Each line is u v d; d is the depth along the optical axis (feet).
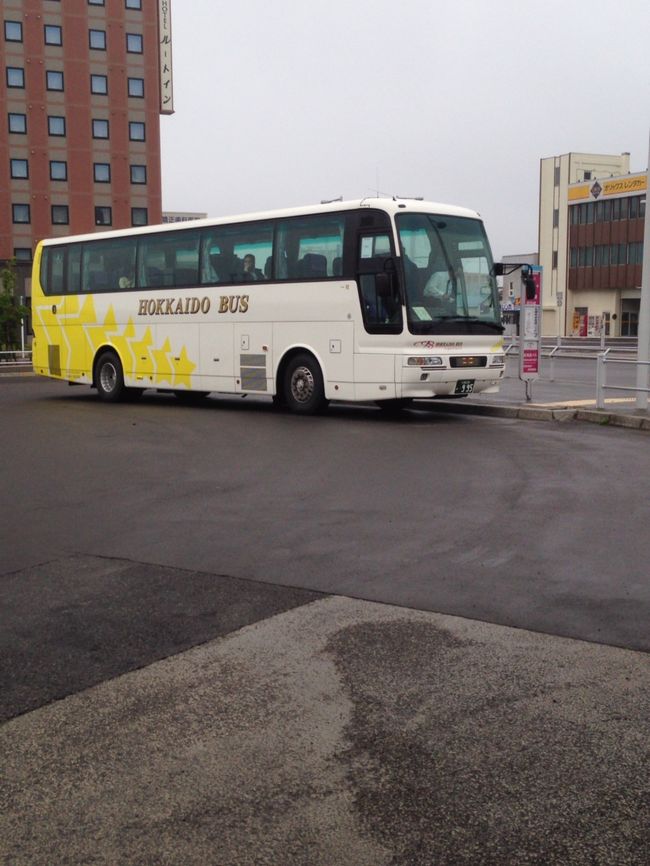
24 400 69.51
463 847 10.03
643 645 15.89
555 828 10.36
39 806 11.03
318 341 53.26
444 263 51.11
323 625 17.16
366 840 10.19
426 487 31.04
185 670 15.11
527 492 29.89
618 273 261.65
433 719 13.17
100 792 11.33
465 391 51.57
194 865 9.81
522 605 18.12
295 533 24.56
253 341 56.65
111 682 14.66
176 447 41.88
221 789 11.35
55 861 9.91
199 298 59.72
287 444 42.47
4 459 38.70
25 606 18.60
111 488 31.83
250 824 10.56
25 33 245.65
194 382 60.44
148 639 16.57
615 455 37.88
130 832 10.44
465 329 51.13
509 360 110.83
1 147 246.06
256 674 14.90
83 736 12.83
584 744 12.35
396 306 49.67
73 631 17.04
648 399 53.67
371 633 16.69
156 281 62.64
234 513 27.32
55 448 41.86
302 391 54.70
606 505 27.55
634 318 264.72
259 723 13.15
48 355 71.31
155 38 256.93
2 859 9.95
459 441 43.04
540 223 291.38
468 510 27.17
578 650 15.70
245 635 16.69
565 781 11.38
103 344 66.59
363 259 51.01
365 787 11.32
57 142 250.37
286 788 11.34
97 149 253.85
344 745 12.44
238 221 57.52
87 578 20.59
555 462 36.14
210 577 20.45
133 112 256.52
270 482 32.48
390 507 27.78
